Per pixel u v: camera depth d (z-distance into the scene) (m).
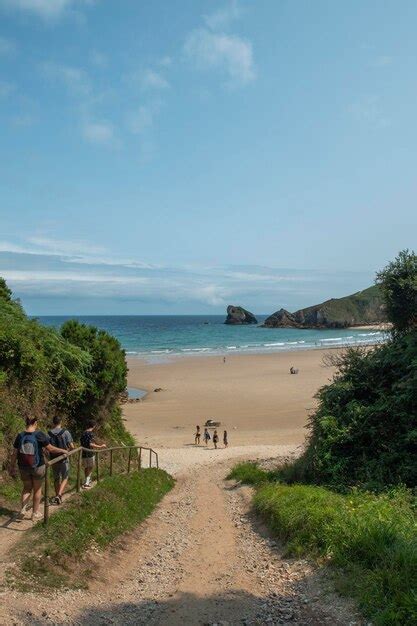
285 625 6.61
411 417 15.25
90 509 10.85
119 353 19.48
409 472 14.37
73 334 18.55
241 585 8.19
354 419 16.00
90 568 8.52
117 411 21.48
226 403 50.44
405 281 17.88
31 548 8.26
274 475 18.94
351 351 18.09
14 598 6.64
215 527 12.75
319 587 7.54
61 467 11.17
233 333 168.75
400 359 16.59
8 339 13.95
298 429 40.28
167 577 8.77
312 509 10.11
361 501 11.05
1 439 11.68
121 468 18.64
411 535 8.09
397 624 5.88
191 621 6.88
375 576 6.95
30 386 14.54
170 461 29.94
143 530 11.86
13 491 10.92
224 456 30.77
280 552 9.66
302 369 72.31
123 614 7.05
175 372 70.75
